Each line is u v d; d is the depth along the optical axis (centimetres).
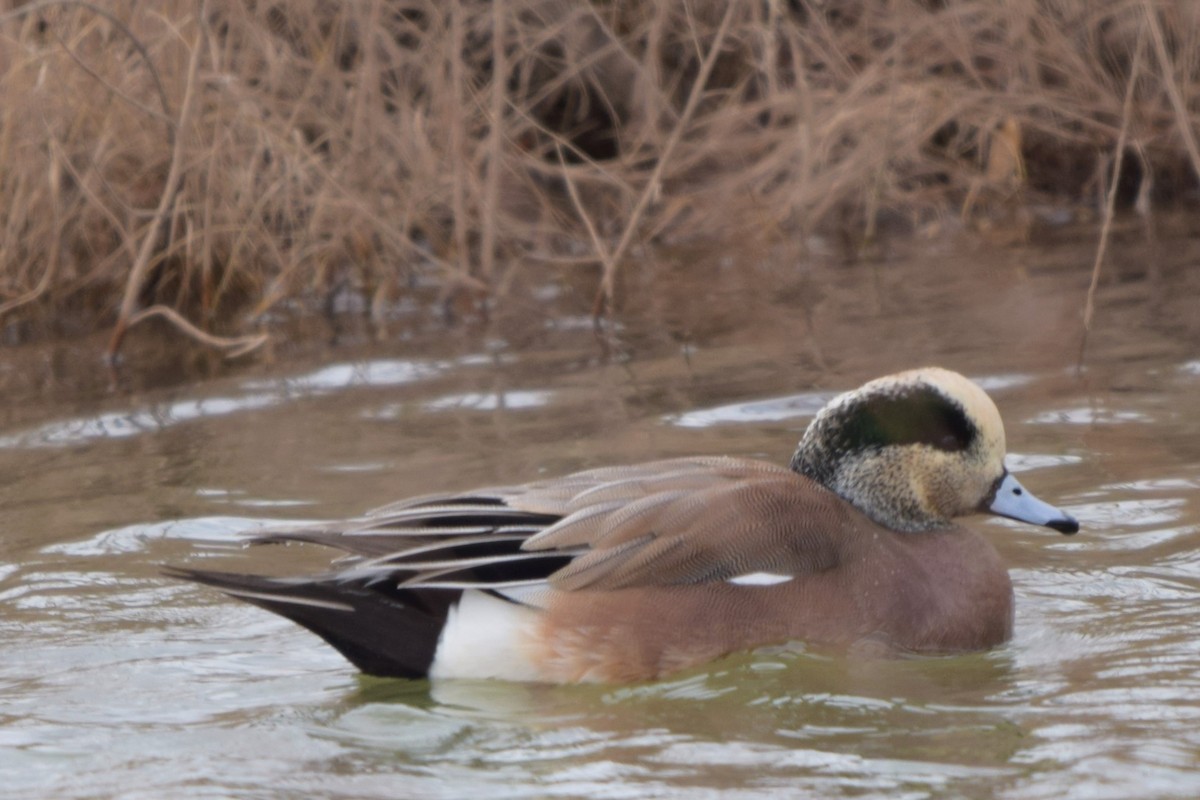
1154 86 1900
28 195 1605
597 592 828
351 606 823
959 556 889
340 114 1733
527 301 1634
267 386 1381
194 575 813
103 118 1592
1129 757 704
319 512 1055
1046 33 1891
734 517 856
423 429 1234
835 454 933
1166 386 1238
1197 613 880
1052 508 922
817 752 729
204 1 1475
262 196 1648
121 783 708
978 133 1931
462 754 737
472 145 1758
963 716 766
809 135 1727
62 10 1566
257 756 737
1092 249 1700
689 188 1878
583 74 1922
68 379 1435
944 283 1605
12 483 1148
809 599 850
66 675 836
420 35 1717
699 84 1577
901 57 1848
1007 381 1275
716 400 1263
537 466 1121
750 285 1648
